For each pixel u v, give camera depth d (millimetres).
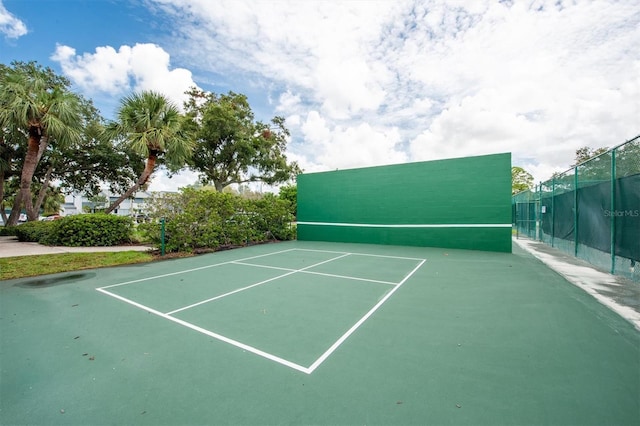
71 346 3207
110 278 6504
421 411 2086
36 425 1969
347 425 1945
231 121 18281
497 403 2176
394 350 3072
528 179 34781
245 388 2395
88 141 17906
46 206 42469
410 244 11938
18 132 14055
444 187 11250
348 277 6531
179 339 3375
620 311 4215
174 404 2191
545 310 4289
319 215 14297
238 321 3934
